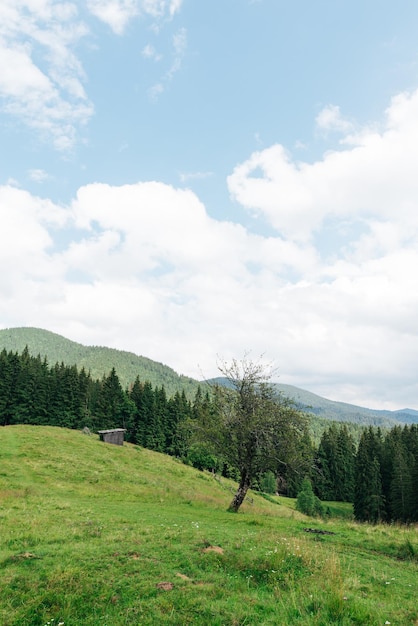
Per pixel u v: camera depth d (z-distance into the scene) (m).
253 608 9.09
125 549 12.78
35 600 8.92
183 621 8.26
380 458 87.12
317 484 105.56
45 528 15.97
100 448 61.78
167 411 111.44
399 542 20.34
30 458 44.78
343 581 11.78
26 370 105.00
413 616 9.13
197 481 59.03
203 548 13.53
